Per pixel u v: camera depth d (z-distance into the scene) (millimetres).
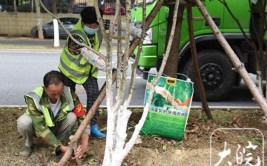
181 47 6660
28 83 8875
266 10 5027
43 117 3830
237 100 7332
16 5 25859
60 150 3873
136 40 3590
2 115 5434
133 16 7652
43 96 3854
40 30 22812
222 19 6703
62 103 3961
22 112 5648
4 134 4613
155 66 6816
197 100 6941
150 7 6695
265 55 5305
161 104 4316
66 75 4367
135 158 4066
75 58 4328
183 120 4305
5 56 13930
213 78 6930
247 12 6691
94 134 4473
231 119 5371
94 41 4391
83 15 4227
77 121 4137
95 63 3869
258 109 6070
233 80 6973
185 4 4336
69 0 25500
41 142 4355
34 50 16328
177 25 4605
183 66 6801
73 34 4250
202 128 4820
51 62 12602
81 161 3961
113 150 2963
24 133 3959
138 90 8141
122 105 3270
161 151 4215
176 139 4426
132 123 5035
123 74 2961
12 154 4113
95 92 4445
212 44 6867
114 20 2906
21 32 26078
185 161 4090
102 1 4820
